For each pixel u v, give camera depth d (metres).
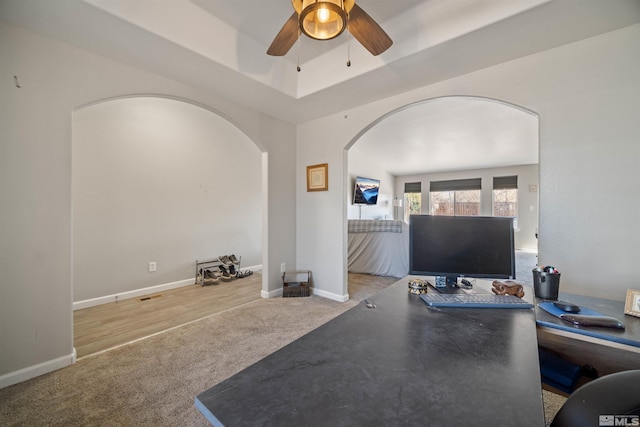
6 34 1.67
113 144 3.24
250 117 3.12
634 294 1.24
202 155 4.18
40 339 1.79
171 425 1.37
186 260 3.97
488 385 0.66
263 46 2.46
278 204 3.49
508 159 7.02
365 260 4.67
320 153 3.46
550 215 1.91
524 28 1.72
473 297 1.26
